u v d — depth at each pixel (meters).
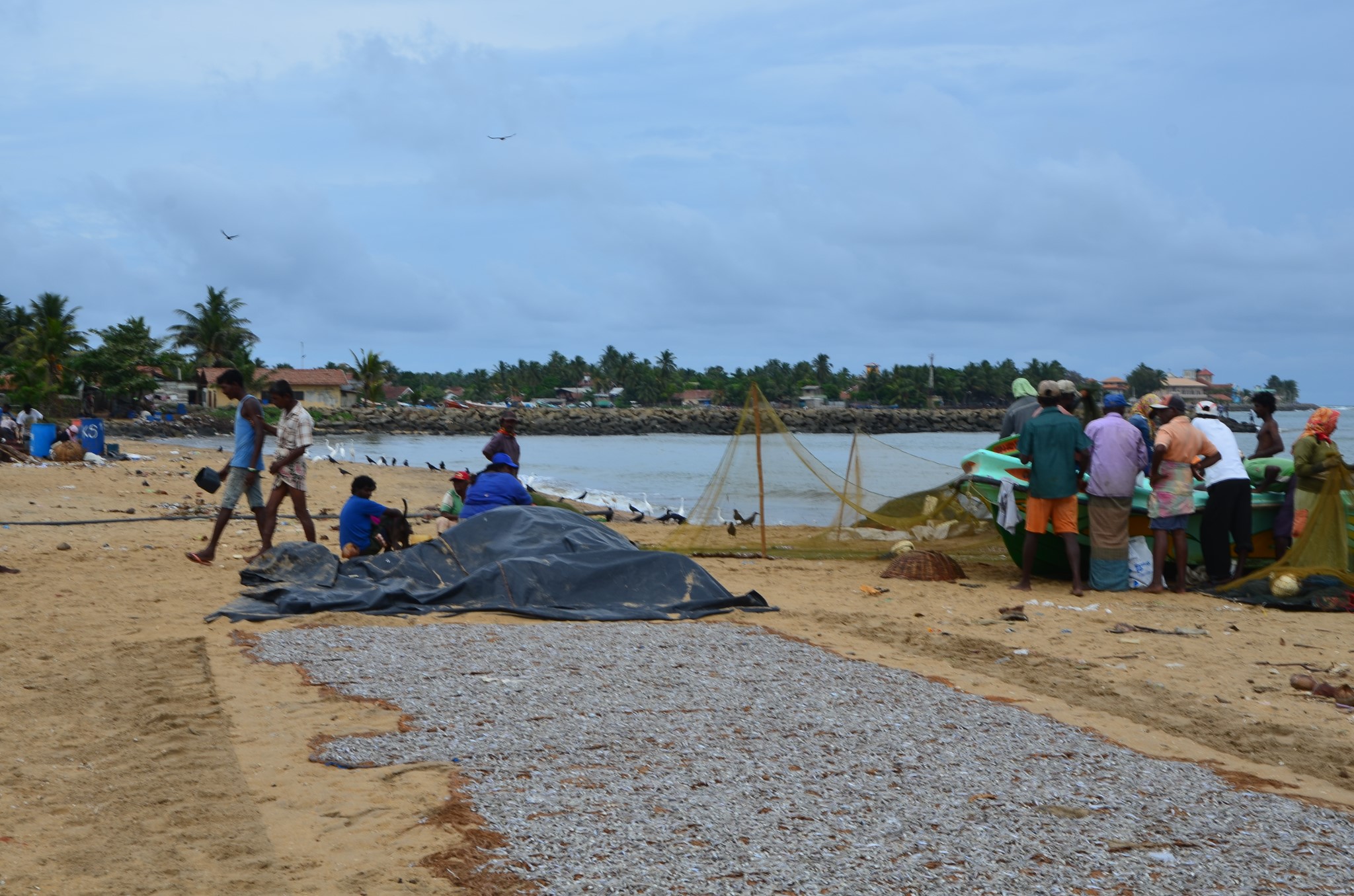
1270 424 11.98
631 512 20.98
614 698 6.20
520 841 4.09
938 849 4.00
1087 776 4.88
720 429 129.25
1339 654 8.09
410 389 156.12
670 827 4.21
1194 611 9.92
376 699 6.22
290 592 9.22
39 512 17.39
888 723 5.74
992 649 8.12
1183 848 4.05
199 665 7.12
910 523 13.54
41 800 4.76
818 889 3.67
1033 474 10.94
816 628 8.79
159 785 4.85
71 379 81.00
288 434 11.42
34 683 6.73
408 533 11.52
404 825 4.32
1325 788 4.96
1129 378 162.50
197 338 99.19
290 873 3.92
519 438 107.94
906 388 193.88
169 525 16.27
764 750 5.22
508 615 8.98
